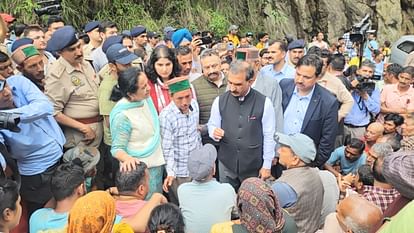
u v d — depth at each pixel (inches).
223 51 261.4
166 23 559.8
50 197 134.8
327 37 728.3
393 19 740.0
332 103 162.4
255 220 86.9
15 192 89.5
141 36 292.8
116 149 139.8
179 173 155.3
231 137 157.3
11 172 124.0
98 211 83.2
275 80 171.2
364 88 223.8
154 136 147.2
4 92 123.4
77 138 160.1
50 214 109.3
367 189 135.5
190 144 155.4
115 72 160.7
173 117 151.8
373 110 226.5
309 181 120.2
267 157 156.7
